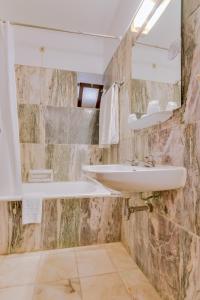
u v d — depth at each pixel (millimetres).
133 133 1608
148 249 1319
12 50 1767
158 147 1209
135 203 1544
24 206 1608
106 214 1799
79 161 2555
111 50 2350
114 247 1743
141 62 1479
